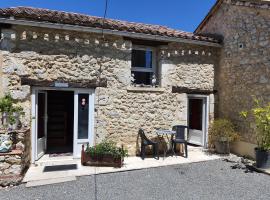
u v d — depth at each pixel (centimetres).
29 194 455
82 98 692
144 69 786
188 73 810
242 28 768
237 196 457
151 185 509
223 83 849
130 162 672
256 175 586
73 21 634
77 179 539
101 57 698
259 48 707
